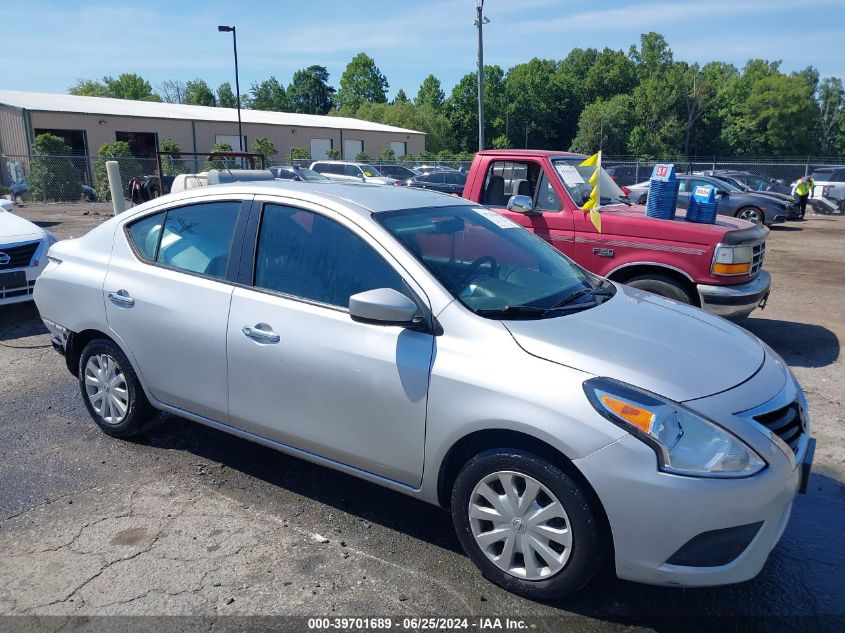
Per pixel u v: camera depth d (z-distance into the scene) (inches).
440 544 132.9
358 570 124.1
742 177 941.2
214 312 145.0
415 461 122.0
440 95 3437.5
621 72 3523.6
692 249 237.0
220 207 152.3
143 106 1514.5
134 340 160.2
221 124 1461.6
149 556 127.8
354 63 3887.8
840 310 338.0
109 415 175.9
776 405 110.6
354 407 126.6
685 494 99.3
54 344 186.5
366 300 117.4
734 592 119.3
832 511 147.3
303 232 139.3
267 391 138.6
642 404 103.2
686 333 125.9
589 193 271.7
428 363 117.8
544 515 110.5
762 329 300.7
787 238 665.0
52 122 1224.2
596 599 116.7
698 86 2960.1
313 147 1668.3
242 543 132.2
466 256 137.1
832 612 114.3
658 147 2856.8
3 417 194.1
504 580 116.6
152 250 161.5
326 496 151.0
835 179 983.6
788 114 2938.0
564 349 112.2
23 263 292.2
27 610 112.8
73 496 149.7
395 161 1459.2
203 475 159.9
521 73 3410.4
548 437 105.7
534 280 138.6
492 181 279.4
